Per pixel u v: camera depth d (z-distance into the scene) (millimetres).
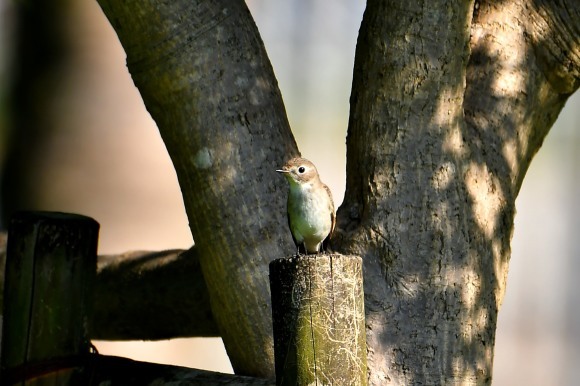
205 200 10328
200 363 22250
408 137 10133
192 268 13234
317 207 10320
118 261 13742
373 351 9961
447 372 10039
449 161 10195
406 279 10078
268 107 10508
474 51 11250
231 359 10695
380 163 10172
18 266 10641
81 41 19609
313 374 8289
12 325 10680
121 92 19703
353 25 28125
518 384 27516
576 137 28922
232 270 10297
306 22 28000
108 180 19547
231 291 10312
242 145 10312
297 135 27969
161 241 19719
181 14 10227
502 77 11070
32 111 19422
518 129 11031
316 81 28062
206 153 10281
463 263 10180
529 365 27469
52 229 10625
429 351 10016
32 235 10594
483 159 10570
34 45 19516
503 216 10641
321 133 28016
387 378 9938
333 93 28109
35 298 10594
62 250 10656
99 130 19578
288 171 10305
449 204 10164
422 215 10102
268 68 10695
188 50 10227
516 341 27688
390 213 10125
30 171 19359
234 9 10531
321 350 8305
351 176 10492
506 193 10695
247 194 10281
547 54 11250
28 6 19516
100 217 19469
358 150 10328
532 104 11227
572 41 11219
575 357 27578
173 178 19953
